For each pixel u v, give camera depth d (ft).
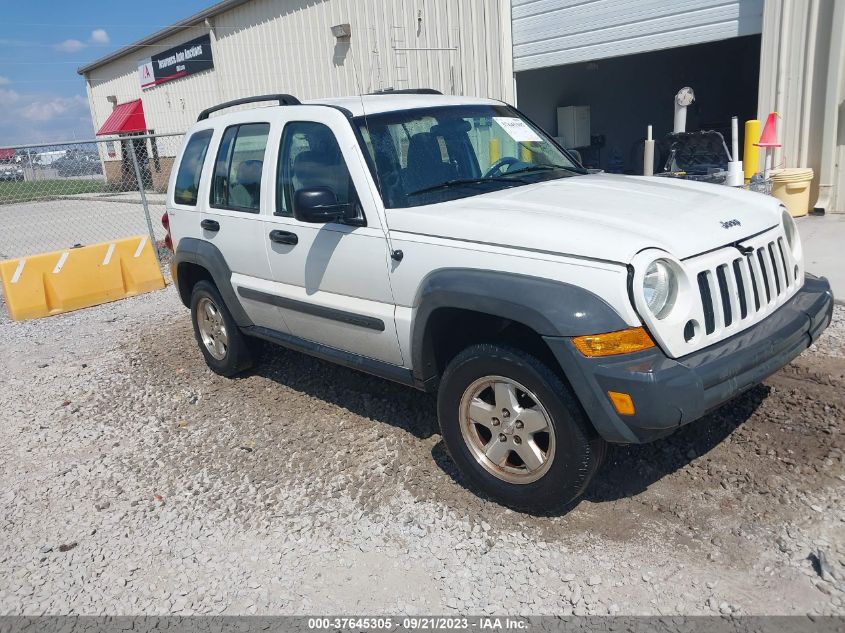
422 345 11.87
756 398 13.82
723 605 8.99
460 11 42.47
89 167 47.70
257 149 15.38
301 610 9.72
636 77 56.24
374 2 47.39
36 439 16.11
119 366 20.56
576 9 37.58
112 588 10.62
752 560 9.70
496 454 11.28
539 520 11.10
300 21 54.03
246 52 61.21
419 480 12.56
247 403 16.75
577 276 9.78
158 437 15.57
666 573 9.65
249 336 17.63
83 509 12.94
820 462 11.60
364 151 12.85
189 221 17.71
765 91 30.60
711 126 53.26
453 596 9.70
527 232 10.44
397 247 11.97
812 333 11.47
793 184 29.14
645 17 35.12
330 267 13.35
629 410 9.35
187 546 11.47
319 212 12.25
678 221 10.66
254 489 12.95
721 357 9.82
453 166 13.67
